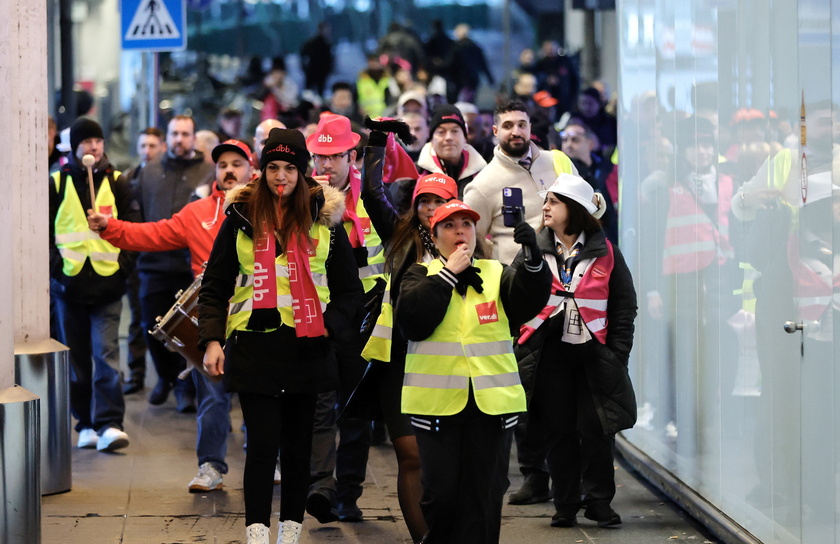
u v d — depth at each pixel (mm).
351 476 18875
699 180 18531
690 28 18953
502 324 14398
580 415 18484
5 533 15883
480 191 20609
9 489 15891
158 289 28438
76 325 24609
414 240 15641
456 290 14391
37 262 20719
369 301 18047
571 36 68125
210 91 58469
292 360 15289
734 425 17109
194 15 70062
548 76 55469
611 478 18719
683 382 19484
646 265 21672
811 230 14180
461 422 14242
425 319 14055
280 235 15391
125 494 20625
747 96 16406
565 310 18391
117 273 24359
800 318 14586
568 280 18516
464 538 14414
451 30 75188
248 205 15391
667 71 20266
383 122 17625
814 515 14250
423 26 75250
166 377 29328
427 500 14398
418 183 15516
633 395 18453
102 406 24453
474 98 60062
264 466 15312
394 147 21766
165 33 31438
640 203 22094
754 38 16125
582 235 18734
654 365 21219
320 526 18734
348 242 16094
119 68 64812
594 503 18641
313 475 18641
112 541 17719
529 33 72438
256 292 15219
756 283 16125
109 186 24547
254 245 15336
